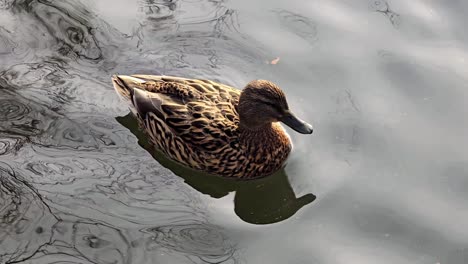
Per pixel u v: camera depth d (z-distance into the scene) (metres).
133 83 1.80
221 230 1.67
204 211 1.71
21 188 1.72
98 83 1.89
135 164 1.78
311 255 1.62
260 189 1.77
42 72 1.91
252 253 1.63
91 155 1.79
